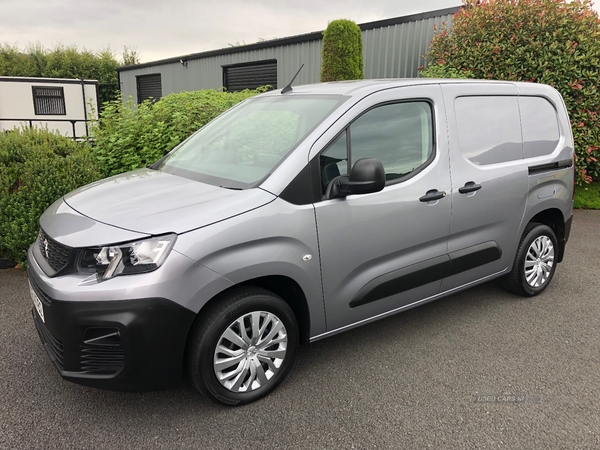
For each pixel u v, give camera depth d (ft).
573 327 12.22
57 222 8.57
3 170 15.08
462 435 8.09
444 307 13.44
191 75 53.67
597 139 25.64
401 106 10.36
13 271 15.34
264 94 12.45
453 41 28.09
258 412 8.63
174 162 11.33
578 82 25.00
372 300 10.03
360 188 8.64
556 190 13.64
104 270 7.41
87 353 7.54
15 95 51.90
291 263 8.55
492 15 26.12
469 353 10.84
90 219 8.23
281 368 9.12
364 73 35.47
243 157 9.93
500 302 13.79
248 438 7.95
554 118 13.74
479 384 9.61
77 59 92.73
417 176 10.29
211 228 7.77
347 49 30.86
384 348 11.03
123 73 68.03
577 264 17.34
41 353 10.44
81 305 7.27
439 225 10.73
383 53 34.04
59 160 15.80
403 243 10.18
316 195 8.86
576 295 14.38
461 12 27.63
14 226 14.48
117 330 7.32
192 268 7.55
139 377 7.60
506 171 12.07
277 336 9.00
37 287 8.08
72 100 54.85
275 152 9.36
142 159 18.04
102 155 18.25
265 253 8.24
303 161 8.80
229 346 8.50
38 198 14.76
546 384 9.64
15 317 12.11
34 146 16.25
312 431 8.14
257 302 8.43
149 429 8.13
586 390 9.45
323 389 9.37
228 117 12.24
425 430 8.21
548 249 14.05
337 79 31.22
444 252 11.10
